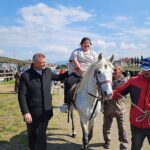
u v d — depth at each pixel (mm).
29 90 5812
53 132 9203
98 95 6469
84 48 7449
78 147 7727
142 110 4469
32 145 6223
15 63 50094
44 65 5867
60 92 23047
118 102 6914
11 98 18656
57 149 7543
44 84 5848
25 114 5645
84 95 6688
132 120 4570
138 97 4496
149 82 4469
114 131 9234
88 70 6684
